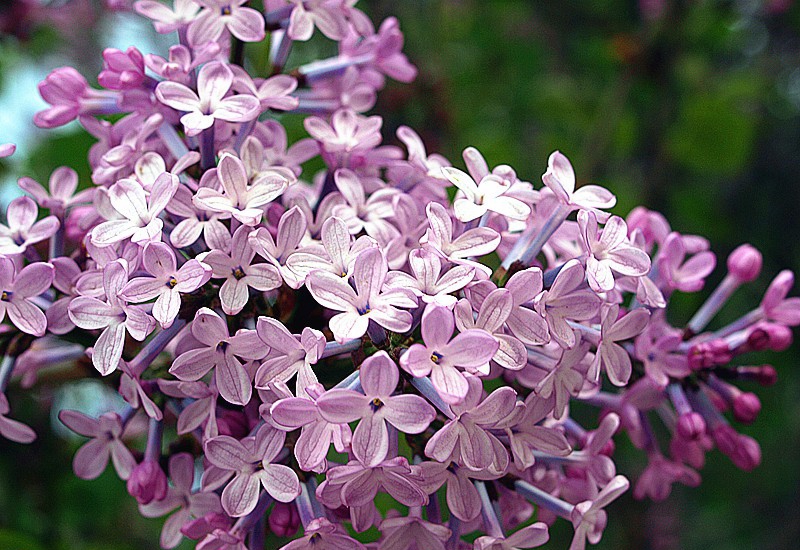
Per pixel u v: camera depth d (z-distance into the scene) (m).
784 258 0.60
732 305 0.58
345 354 0.25
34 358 0.29
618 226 0.25
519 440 0.25
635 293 0.27
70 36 0.45
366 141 0.28
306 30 0.28
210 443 0.24
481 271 0.24
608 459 0.27
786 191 0.61
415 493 0.23
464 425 0.23
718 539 0.67
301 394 0.24
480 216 0.25
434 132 0.44
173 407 0.27
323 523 0.24
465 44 0.50
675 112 0.48
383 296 0.24
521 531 0.25
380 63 0.31
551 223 0.26
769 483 0.64
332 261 0.24
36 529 0.36
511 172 0.26
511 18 0.52
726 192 0.62
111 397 0.34
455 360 0.23
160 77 0.27
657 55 0.47
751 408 0.29
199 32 0.27
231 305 0.24
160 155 0.27
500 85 0.51
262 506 0.25
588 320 0.26
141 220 0.25
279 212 0.26
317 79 0.30
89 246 0.25
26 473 0.36
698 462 0.30
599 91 0.51
